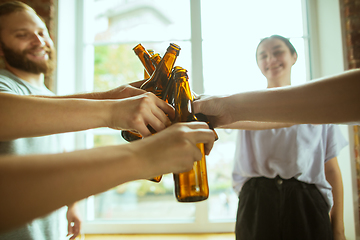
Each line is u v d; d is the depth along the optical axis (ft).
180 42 6.25
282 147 3.70
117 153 0.80
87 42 6.45
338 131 4.12
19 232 2.49
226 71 6.13
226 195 5.80
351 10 5.14
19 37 3.62
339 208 4.02
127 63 6.37
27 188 0.66
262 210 3.59
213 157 5.86
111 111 1.39
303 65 6.02
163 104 1.51
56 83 5.57
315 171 3.71
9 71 3.70
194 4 6.23
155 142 0.87
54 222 3.00
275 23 6.14
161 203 5.90
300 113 1.55
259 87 6.06
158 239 5.39
